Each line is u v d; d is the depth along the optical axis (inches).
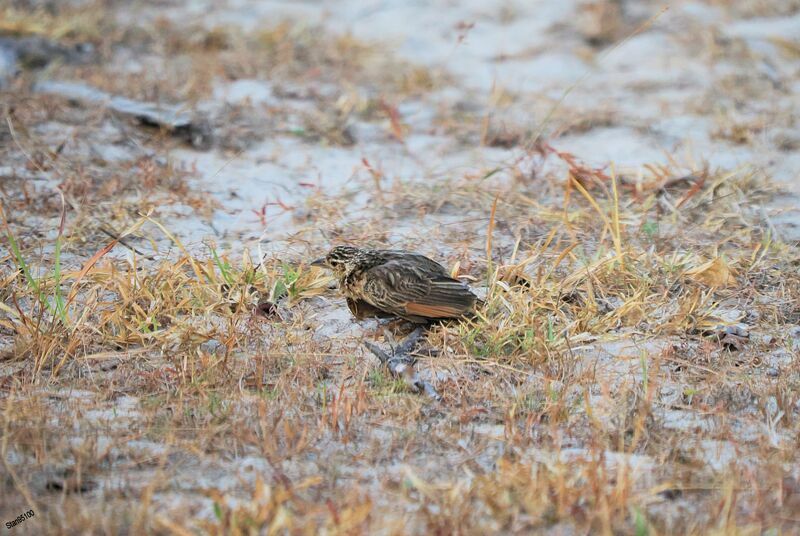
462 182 592.4
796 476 329.7
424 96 742.5
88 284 456.8
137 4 911.7
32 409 358.9
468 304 430.0
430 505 311.9
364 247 511.8
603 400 368.2
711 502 313.4
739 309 455.2
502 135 668.1
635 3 933.8
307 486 319.0
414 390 382.0
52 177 583.2
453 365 400.5
